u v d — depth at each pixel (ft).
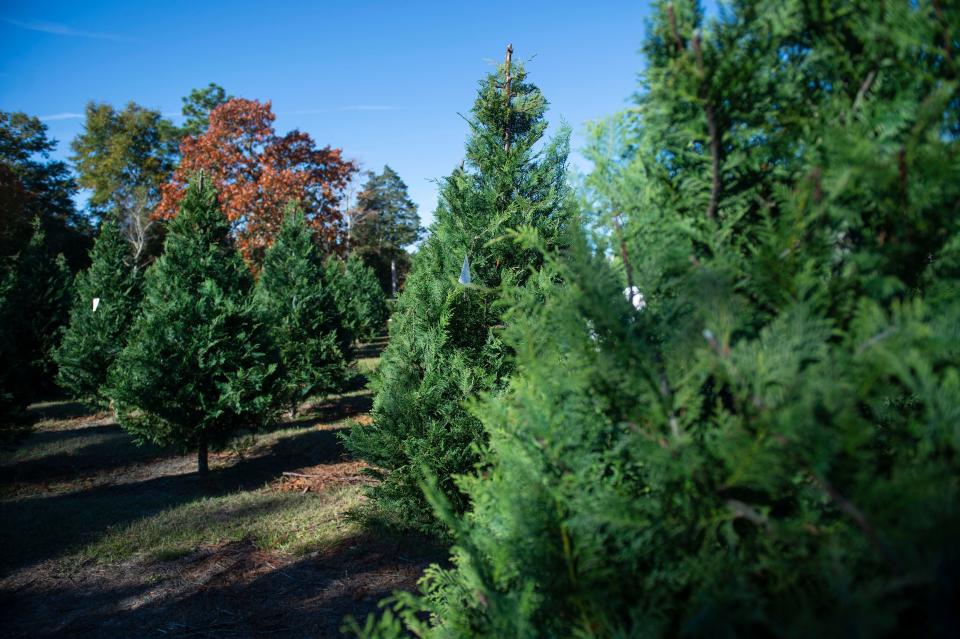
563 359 6.44
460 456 16.98
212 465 33.12
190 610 15.46
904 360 3.98
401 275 171.12
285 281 47.57
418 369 18.45
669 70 5.33
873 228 4.88
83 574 18.01
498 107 19.53
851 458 4.03
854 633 3.46
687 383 5.03
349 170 111.75
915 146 4.32
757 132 5.34
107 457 35.04
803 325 4.42
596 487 5.51
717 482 4.51
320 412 47.01
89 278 48.06
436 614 7.76
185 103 138.21
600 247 6.07
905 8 4.53
